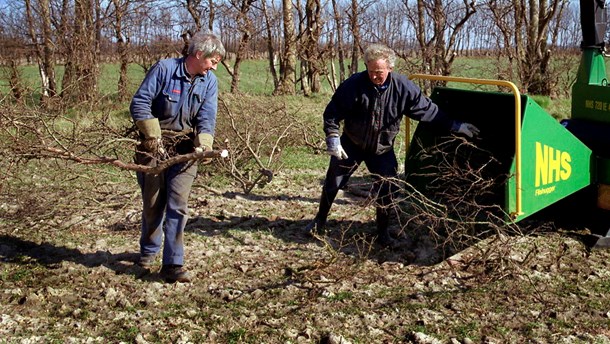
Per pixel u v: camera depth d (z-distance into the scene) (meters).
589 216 6.12
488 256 5.28
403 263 5.49
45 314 4.47
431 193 6.06
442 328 4.30
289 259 5.53
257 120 9.37
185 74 4.89
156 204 5.08
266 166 8.74
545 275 5.19
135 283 4.97
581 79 6.18
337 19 18.41
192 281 5.02
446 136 5.86
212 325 4.30
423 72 16.06
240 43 17.69
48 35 15.56
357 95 5.32
